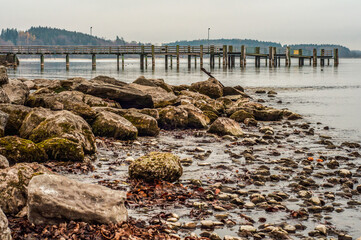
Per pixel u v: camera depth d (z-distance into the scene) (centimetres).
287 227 733
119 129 1478
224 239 678
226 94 2984
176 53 6931
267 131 1703
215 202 852
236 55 8206
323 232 716
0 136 1264
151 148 1378
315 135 1695
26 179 755
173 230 708
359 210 828
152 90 2461
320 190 952
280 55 8450
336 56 9006
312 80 4962
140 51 6981
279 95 3341
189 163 1177
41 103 1778
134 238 630
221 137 1605
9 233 568
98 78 2539
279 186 978
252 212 809
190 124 1833
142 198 865
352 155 1320
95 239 623
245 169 1124
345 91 3691
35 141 1234
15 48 6938
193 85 2958
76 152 1125
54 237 623
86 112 1563
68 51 6875
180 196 873
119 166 1130
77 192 696
